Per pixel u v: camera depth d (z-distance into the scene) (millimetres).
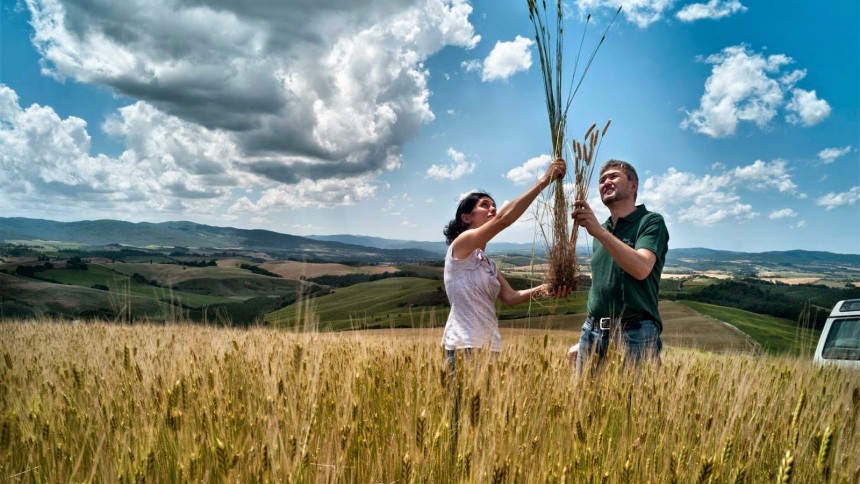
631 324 3480
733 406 2436
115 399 2273
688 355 4297
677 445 1917
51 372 2969
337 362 2889
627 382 2551
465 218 3600
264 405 2105
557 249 3822
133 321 4578
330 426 1940
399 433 1943
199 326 4715
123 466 1678
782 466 1468
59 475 1678
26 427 2008
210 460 1680
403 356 3049
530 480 1622
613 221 3959
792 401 2682
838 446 1813
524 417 2043
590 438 1890
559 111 3830
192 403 2047
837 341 5379
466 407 1910
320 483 1572
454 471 1685
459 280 3266
